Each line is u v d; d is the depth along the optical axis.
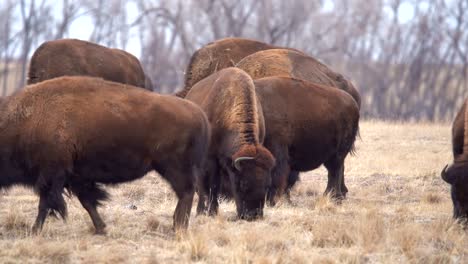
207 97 42.06
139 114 34.78
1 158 34.72
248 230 35.06
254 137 39.50
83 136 34.34
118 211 41.38
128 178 35.31
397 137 82.31
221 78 42.00
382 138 81.38
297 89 47.28
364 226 35.31
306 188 53.41
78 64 58.88
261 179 38.53
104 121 34.44
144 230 36.53
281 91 46.50
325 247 33.72
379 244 33.56
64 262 30.81
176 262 31.22
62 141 34.22
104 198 36.28
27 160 34.59
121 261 30.86
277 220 38.91
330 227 35.75
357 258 31.45
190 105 36.00
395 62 194.50
